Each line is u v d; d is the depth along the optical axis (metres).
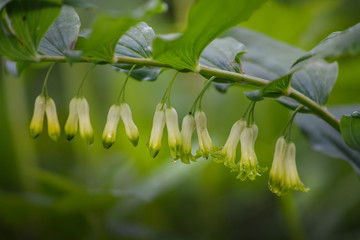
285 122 0.54
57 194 0.52
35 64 0.42
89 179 0.55
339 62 0.51
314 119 0.45
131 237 0.51
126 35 0.39
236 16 0.35
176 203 0.57
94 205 0.48
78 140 0.58
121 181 0.53
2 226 0.53
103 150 0.59
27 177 0.57
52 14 0.37
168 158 0.51
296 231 0.50
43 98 0.39
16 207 0.49
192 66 0.38
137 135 0.39
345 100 0.56
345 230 0.53
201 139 0.39
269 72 0.45
